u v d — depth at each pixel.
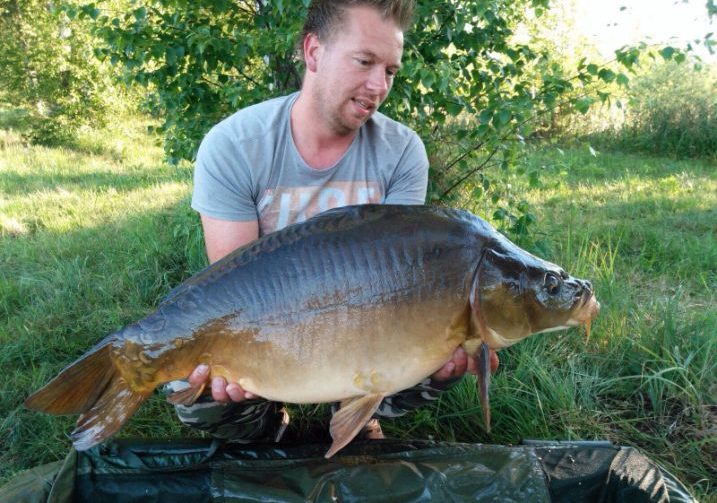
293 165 2.40
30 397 1.86
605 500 2.24
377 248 1.92
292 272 1.92
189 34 4.16
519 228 4.24
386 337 1.92
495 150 4.10
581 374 3.21
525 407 2.94
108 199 7.35
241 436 2.51
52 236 5.79
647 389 3.15
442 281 1.93
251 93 4.12
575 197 7.29
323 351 1.91
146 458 2.30
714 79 11.75
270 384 1.95
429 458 2.26
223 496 2.12
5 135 12.34
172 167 9.23
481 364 1.99
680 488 2.19
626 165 9.89
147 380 1.92
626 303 3.83
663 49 3.79
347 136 2.39
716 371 3.23
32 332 3.68
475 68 4.20
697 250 5.14
